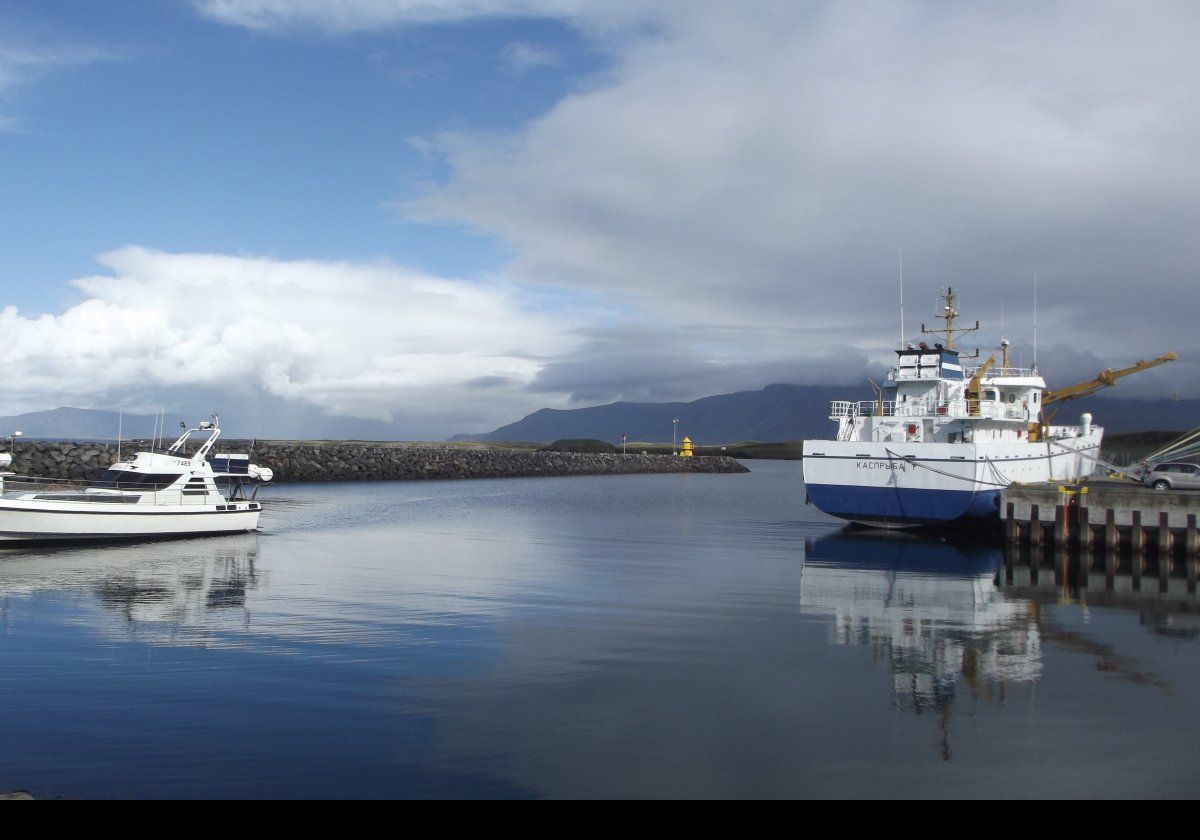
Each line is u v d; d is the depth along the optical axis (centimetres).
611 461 13150
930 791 1205
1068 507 3494
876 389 4391
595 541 4059
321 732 1385
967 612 2386
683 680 1695
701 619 2261
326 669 1741
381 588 2688
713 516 5612
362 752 1308
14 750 1299
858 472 4006
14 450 6994
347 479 9425
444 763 1273
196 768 1244
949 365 4275
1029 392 4584
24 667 1741
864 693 1623
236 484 4334
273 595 2548
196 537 3816
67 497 3581
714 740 1377
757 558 3459
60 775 1215
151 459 3750
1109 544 3391
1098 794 1203
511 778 1227
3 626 2111
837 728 1438
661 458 14238
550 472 12206
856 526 4809
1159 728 1448
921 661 1855
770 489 9381
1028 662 1855
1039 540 3566
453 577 2920
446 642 1973
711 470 14900
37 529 3353
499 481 10238
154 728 1395
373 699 1552
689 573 3056
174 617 2228
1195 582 2912
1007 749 1353
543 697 1575
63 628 2092
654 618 2264
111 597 2486
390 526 4700
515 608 2381
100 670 1722
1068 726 1455
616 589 2706
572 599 2525
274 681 1653
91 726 1401
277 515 5241
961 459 3762
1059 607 2464
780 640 2033
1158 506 3319
